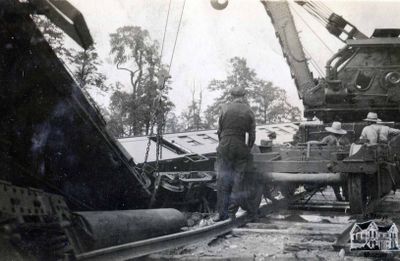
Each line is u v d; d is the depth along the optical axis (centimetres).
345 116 981
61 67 418
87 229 395
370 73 957
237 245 518
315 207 827
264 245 517
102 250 361
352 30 978
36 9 369
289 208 826
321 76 1023
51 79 412
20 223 307
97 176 527
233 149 652
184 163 919
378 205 633
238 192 654
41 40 390
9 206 308
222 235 572
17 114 415
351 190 640
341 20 980
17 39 376
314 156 691
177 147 956
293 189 839
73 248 340
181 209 757
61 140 464
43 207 353
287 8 1035
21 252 305
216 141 1107
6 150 408
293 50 1030
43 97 421
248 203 693
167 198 702
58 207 379
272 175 689
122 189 565
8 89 397
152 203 624
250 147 670
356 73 961
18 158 435
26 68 395
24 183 438
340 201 889
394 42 940
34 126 436
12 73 392
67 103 438
